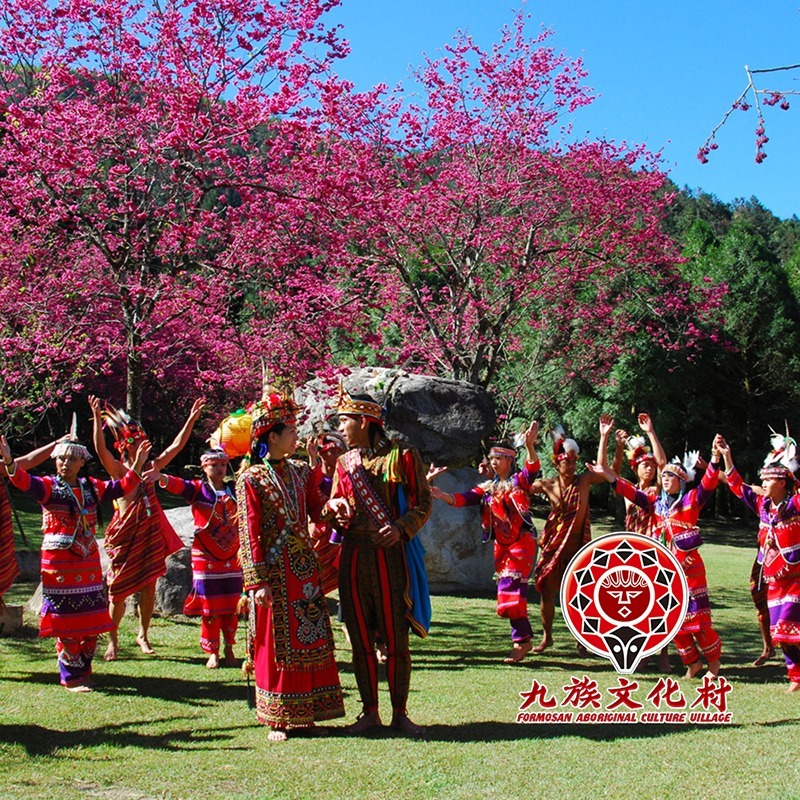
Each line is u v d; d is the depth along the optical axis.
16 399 13.61
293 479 5.78
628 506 9.07
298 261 14.22
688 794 4.48
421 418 13.39
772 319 31.22
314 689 5.64
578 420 28.56
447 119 17.30
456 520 13.42
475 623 10.88
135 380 11.08
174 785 4.65
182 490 7.98
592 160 18.44
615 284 24.11
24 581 11.87
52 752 5.23
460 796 4.46
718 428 32.50
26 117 10.29
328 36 11.51
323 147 15.00
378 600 5.76
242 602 5.96
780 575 7.56
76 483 7.15
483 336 18.30
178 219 11.48
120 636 9.04
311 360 13.41
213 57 11.27
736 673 8.44
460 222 17.97
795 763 5.02
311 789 4.58
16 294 13.42
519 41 17.83
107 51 11.49
